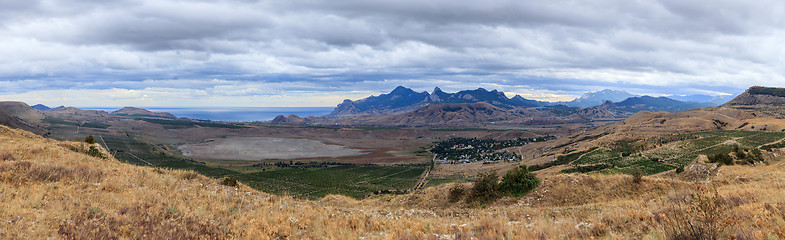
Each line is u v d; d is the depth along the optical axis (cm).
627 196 2688
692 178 4659
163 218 1402
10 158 2138
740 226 969
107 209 1425
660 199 1848
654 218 1216
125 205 1509
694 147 14375
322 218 1574
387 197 3897
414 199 3581
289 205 1952
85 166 2172
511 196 3122
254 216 1555
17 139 3102
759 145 12669
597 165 12512
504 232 1295
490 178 3341
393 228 1479
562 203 2805
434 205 3334
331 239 1312
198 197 1884
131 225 1238
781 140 12838
